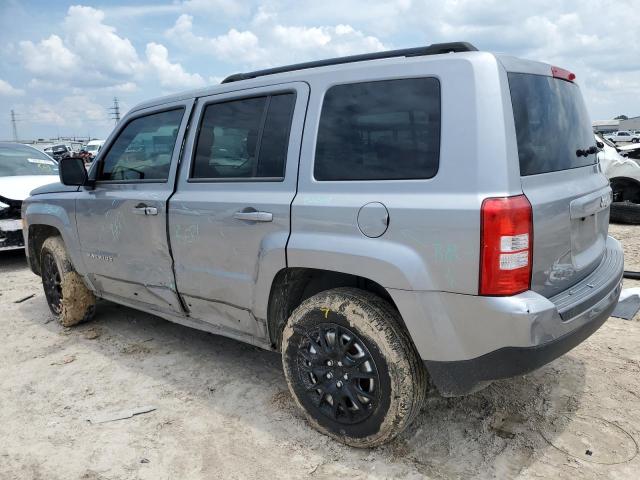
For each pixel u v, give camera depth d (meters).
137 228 3.70
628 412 3.01
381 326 2.52
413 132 2.46
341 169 2.68
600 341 3.98
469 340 2.31
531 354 2.22
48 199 4.69
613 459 2.60
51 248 4.73
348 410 2.71
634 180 9.14
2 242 7.12
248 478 2.58
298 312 2.84
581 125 3.02
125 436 2.98
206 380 3.63
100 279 4.29
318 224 2.67
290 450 2.79
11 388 3.63
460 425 2.95
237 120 3.18
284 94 2.98
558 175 2.58
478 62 2.35
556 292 2.51
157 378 3.69
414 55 2.69
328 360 2.75
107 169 4.07
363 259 2.50
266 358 3.97
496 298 2.21
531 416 3.01
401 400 2.51
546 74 2.72
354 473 2.58
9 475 2.67
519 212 2.20
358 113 2.66
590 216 2.84
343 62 2.97
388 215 2.43
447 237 2.28
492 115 2.28
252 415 3.15
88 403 3.38
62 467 2.72
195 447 2.85
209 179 3.27
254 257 2.97
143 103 3.90
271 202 2.87
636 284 5.28
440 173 2.35
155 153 3.69
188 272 3.40
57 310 4.96
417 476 2.54
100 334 4.61
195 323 3.61
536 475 2.51
